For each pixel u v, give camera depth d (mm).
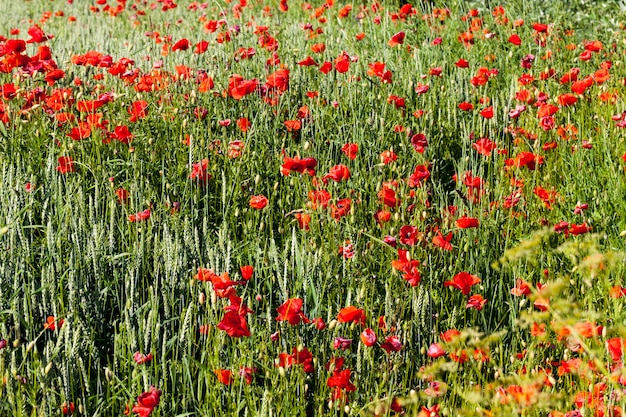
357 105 5121
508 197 3740
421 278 3090
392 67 6184
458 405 2562
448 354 2611
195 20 9305
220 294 2533
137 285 3061
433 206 3850
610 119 4895
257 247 3275
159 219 3553
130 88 5391
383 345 2543
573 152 4473
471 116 5336
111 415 2682
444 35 7289
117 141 4484
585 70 6211
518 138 4531
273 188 3951
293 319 2516
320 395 2547
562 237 3443
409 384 2660
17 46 4508
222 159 4398
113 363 2760
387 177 4359
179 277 2961
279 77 4746
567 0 8578
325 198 3434
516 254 2318
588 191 4070
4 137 4250
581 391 2439
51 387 2494
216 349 2574
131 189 3689
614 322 2646
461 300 3168
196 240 2977
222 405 2584
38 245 3471
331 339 2799
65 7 13234
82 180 4016
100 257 3088
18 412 2305
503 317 3029
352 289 3057
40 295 3016
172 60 6234
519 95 4793
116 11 9062
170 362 2766
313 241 3332
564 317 2277
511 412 2201
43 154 4371
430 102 5246
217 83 5531
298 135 4848
